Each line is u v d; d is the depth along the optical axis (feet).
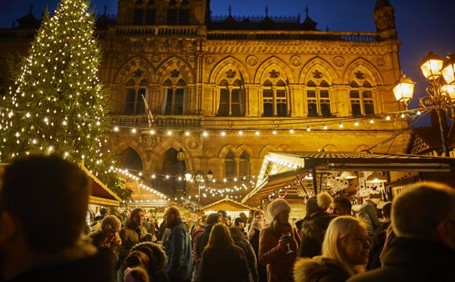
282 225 18.80
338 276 9.84
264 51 102.17
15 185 5.30
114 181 65.46
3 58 101.55
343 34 104.68
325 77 101.09
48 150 55.06
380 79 99.40
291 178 40.60
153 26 104.17
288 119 95.71
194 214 75.82
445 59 35.99
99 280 5.31
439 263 6.49
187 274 24.64
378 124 95.50
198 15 106.83
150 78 100.32
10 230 5.24
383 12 105.29
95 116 66.23
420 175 35.22
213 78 100.12
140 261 17.79
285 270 17.25
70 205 5.44
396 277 6.57
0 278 5.06
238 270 18.54
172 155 99.81
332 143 93.50
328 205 17.72
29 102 59.77
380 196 44.29
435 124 75.31
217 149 93.30
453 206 7.01
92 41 72.18
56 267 5.01
